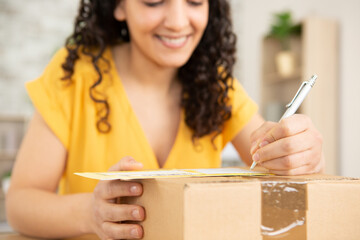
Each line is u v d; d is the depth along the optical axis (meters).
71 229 0.65
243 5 5.05
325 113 3.40
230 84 1.00
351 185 0.47
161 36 0.81
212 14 0.97
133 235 0.48
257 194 0.43
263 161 0.57
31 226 0.71
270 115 3.79
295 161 0.55
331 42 3.45
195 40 0.84
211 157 0.98
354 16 3.29
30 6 4.32
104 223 0.52
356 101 3.24
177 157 0.94
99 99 0.90
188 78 0.96
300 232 0.45
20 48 4.29
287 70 3.78
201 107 0.94
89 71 0.91
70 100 0.89
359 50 3.24
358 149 3.21
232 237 0.41
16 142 4.04
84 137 0.90
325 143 3.38
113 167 0.57
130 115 0.92
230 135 1.01
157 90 0.95
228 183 0.41
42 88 0.89
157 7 0.78
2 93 4.23
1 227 3.48
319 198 0.45
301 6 3.93
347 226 0.47
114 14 0.90
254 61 4.81
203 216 0.40
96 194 0.54
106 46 0.95
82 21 0.94
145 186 0.48
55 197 0.72
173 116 0.97
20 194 0.78
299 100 0.65
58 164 0.88
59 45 4.31
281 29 3.73
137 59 0.91
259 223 0.43
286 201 0.44
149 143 0.95
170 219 0.42
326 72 3.43
